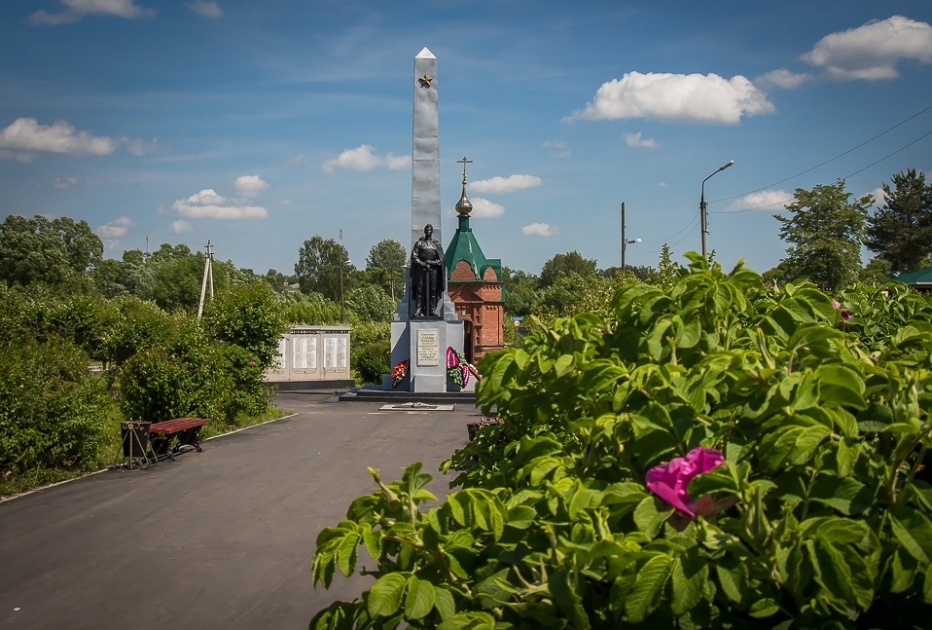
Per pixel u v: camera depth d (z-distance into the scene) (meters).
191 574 7.33
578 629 1.93
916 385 2.19
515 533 2.26
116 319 24.94
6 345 12.76
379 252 137.88
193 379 16.55
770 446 2.05
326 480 11.77
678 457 2.19
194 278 68.38
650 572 1.85
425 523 2.28
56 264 66.75
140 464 12.73
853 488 1.96
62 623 6.13
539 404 3.00
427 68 28.20
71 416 11.84
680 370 2.48
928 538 1.83
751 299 3.33
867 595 1.75
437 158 28.02
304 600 6.66
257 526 9.05
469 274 40.09
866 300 5.02
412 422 19.78
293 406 24.56
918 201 43.94
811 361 2.44
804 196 20.98
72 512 9.70
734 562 1.87
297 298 65.62
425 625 2.31
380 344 36.53
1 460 10.96
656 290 2.97
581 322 3.23
